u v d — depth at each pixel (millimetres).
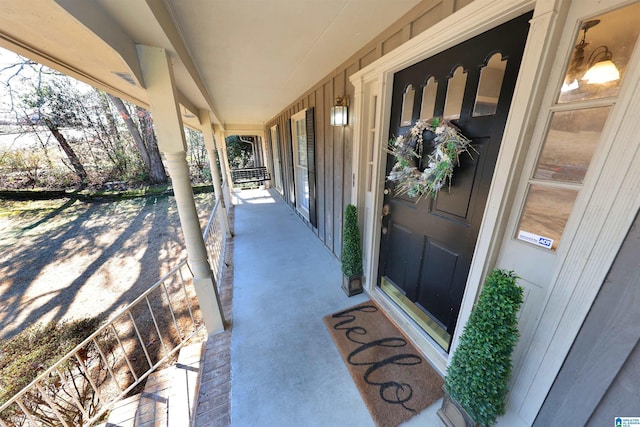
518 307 972
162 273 4727
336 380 1584
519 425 1171
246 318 2166
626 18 714
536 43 889
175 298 3615
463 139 1282
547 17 842
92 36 907
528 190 1031
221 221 3795
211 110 3521
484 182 1259
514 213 1092
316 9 1327
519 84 966
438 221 1595
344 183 2672
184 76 1818
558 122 911
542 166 978
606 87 779
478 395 1086
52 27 830
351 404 1443
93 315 3629
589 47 804
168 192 10047
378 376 1600
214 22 1400
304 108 3691
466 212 1389
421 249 1783
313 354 1777
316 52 1960
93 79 1569
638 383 772
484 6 1040
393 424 1339
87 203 9070
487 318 1027
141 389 2232
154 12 1010
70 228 7156
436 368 1637
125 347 2664
